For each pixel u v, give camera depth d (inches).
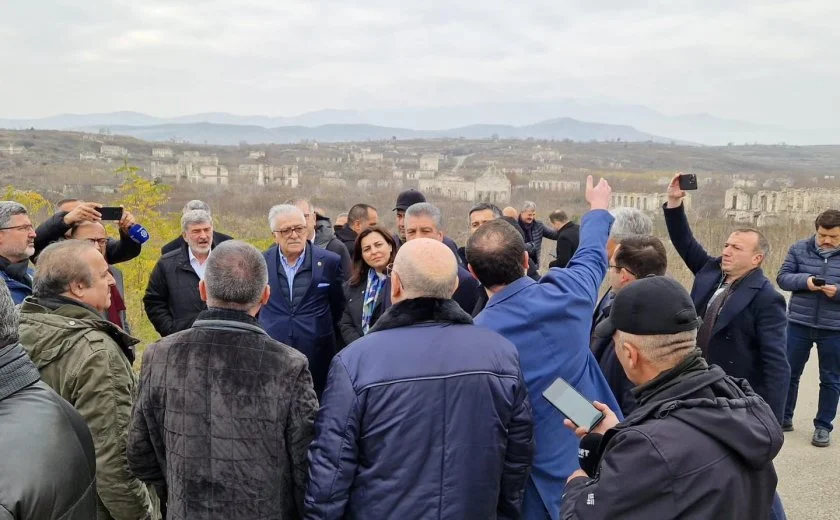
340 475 80.6
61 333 97.7
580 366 98.4
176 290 181.2
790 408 218.1
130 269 331.3
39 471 59.5
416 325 86.1
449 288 87.8
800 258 219.1
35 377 67.2
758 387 150.9
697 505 60.7
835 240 211.9
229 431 82.4
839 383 204.5
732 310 150.6
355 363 83.2
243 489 82.4
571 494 72.5
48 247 105.9
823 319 205.8
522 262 99.0
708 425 63.1
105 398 96.5
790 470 187.5
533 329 95.6
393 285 90.1
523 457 87.5
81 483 65.0
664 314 68.2
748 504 63.3
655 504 61.6
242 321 87.4
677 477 61.1
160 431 86.4
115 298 155.5
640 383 72.9
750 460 62.6
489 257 97.0
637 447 63.6
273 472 84.7
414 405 80.0
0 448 59.1
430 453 80.2
